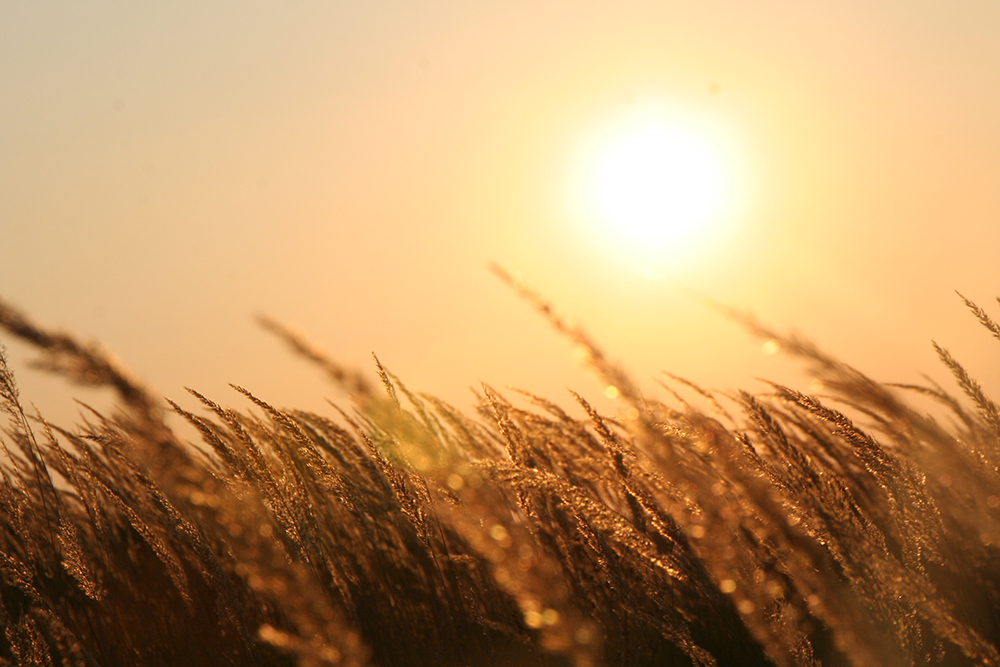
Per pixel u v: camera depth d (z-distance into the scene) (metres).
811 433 2.90
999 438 2.51
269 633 2.16
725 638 2.89
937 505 2.67
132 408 2.10
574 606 2.82
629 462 2.64
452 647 3.03
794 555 2.44
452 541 2.97
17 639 2.91
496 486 2.51
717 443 2.38
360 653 2.15
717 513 2.36
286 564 2.16
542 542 2.85
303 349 2.22
